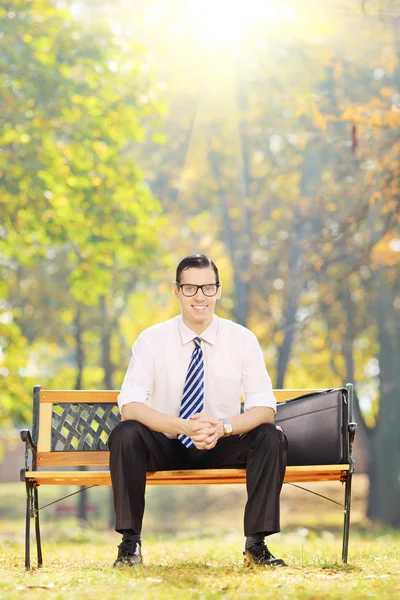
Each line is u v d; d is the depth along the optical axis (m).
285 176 25.41
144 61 15.90
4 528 23.23
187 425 5.28
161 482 5.84
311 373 28.84
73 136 15.48
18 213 15.39
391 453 25.84
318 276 24.25
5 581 4.75
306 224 25.41
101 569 5.30
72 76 17.27
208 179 26.17
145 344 5.63
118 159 16.33
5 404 18.61
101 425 6.09
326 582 4.65
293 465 5.63
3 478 48.06
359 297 25.98
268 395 5.52
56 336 28.34
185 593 4.24
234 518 28.14
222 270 28.55
